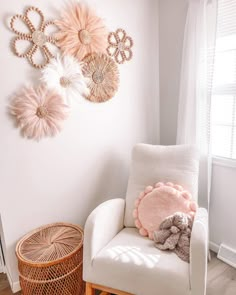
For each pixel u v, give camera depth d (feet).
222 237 6.28
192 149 5.59
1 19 4.62
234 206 5.88
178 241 4.41
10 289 5.59
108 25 6.05
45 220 5.76
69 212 6.12
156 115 7.52
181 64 6.46
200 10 5.53
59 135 5.63
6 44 4.72
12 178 5.15
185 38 5.99
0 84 4.75
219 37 5.68
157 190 5.23
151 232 4.97
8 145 4.99
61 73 5.38
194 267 3.70
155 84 7.32
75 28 5.44
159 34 7.06
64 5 5.30
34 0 4.92
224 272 5.77
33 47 4.99
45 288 4.66
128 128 6.91
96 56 5.87
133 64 6.70
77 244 4.99
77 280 5.02
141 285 3.92
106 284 4.20
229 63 5.63
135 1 6.44
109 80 6.17
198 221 4.29
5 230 5.23
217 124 6.09
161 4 6.81
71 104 5.68
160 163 5.66
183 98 6.27
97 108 6.17
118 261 4.12
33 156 5.33
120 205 5.56
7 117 4.91
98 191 6.57
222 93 5.84
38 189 5.53
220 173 6.05
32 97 5.01
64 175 5.88
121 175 6.97
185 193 5.11
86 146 6.14
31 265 4.49
